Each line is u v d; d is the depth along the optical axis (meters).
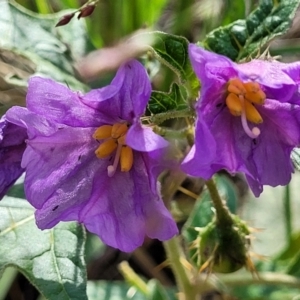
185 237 0.23
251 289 0.26
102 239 0.16
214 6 0.25
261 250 0.28
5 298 0.28
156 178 0.16
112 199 0.16
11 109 0.15
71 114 0.16
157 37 0.17
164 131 0.17
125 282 0.27
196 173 0.15
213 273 0.21
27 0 0.28
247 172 0.16
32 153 0.16
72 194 0.16
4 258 0.18
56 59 0.23
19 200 0.19
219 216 0.19
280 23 0.18
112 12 0.27
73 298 0.17
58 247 0.18
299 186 0.31
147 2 0.26
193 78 0.17
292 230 0.28
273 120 0.16
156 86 0.24
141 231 0.16
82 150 0.17
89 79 0.25
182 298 0.23
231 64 0.15
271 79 0.15
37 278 0.18
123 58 0.24
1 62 0.25
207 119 0.15
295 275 0.25
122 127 0.16
